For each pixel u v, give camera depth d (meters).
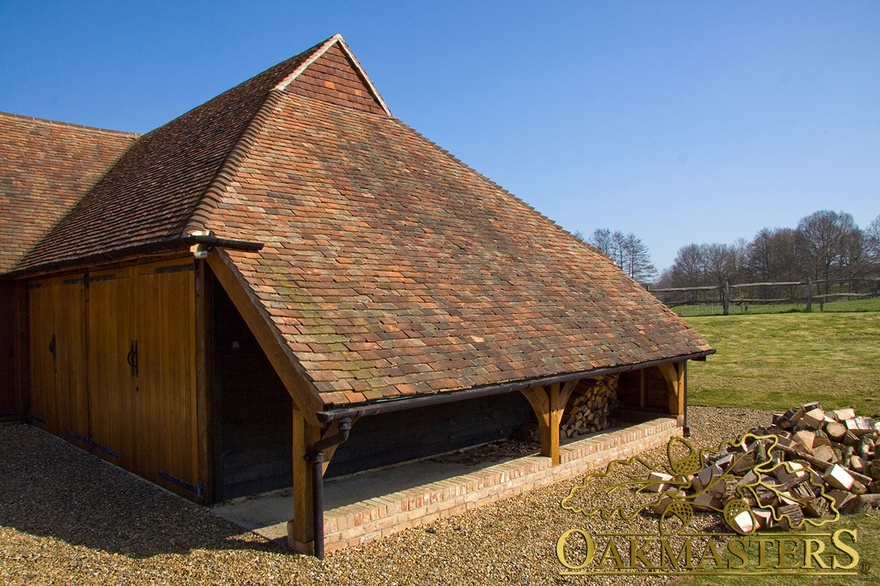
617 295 12.68
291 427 8.82
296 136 11.30
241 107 12.69
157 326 8.65
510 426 12.41
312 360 6.36
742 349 21.20
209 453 7.84
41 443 11.52
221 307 8.02
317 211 9.41
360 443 9.69
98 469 9.63
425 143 14.34
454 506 7.93
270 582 5.70
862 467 8.48
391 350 7.23
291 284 7.46
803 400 15.37
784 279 55.59
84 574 5.77
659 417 13.19
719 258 64.56
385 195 11.07
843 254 53.34
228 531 6.96
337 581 5.80
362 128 13.15
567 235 14.37
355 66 14.01
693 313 29.50
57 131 17.69
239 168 9.37
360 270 8.52
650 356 10.87
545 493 8.93
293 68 13.02
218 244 7.44
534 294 10.69
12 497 8.21
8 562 6.04
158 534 6.85
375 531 6.95
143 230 8.70
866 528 7.30
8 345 13.57
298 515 6.45
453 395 7.22
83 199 15.19
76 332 11.09
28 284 13.29
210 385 7.85
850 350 19.56
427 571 6.11
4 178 15.15
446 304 8.89
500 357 8.34
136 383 9.18
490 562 6.38
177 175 10.52
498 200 13.83
